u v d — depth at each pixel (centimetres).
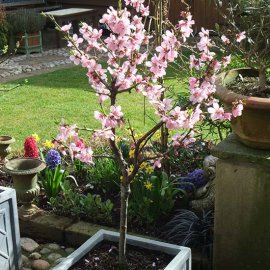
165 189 328
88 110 614
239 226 275
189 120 198
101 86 213
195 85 206
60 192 367
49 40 1136
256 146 263
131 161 347
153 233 314
